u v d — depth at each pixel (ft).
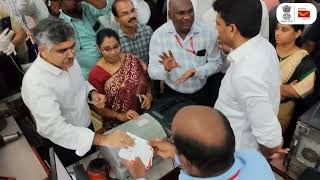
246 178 2.86
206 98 7.62
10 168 4.83
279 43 5.93
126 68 6.63
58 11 7.52
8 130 5.69
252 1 4.12
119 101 6.64
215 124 2.58
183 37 6.91
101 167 4.77
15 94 6.62
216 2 4.25
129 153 4.47
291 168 5.27
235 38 4.32
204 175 2.64
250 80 4.09
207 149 2.49
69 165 5.28
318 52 7.15
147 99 6.93
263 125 4.30
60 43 4.45
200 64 7.16
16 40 7.36
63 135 4.85
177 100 6.22
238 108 4.64
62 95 5.12
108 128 6.61
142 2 9.00
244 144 4.91
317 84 6.31
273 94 4.49
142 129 5.08
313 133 4.75
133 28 7.54
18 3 7.71
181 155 2.67
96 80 6.53
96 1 7.79
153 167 5.13
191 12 6.45
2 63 6.22
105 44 6.20
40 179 4.63
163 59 6.63
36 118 4.88
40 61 4.82
